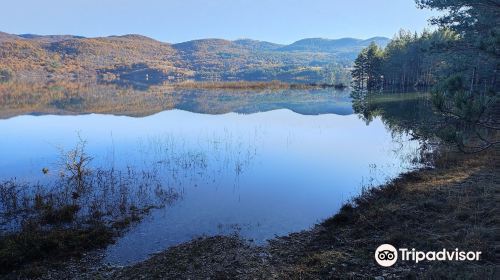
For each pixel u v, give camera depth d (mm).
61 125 36688
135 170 19594
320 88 116812
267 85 126938
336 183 17359
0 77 178625
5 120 39969
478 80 32781
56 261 10109
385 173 18656
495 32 9414
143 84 146750
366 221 11602
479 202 11516
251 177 18453
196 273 9156
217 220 13117
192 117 44219
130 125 37156
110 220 13016
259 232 12031
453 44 22562
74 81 171750
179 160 21875
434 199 12602
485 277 7270
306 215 13461
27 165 20703
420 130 26359
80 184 16797
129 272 9438
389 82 99188
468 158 17812
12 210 13758
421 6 26094
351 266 8844
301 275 8633
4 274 9406
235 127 35969
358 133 31875
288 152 24344
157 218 13281
